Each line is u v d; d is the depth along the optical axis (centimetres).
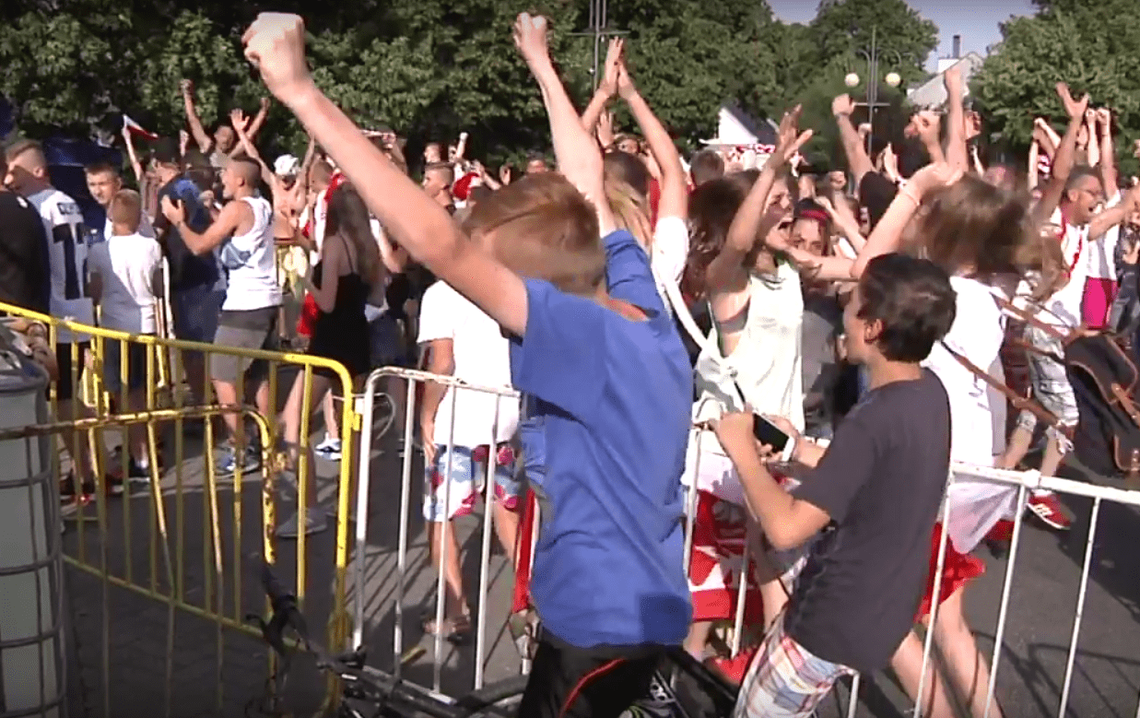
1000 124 3869
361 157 185
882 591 267
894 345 267
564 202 218
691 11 4119
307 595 495
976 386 368
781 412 392
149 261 645
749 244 372
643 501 215
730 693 294
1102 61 3828
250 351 415
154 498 410
